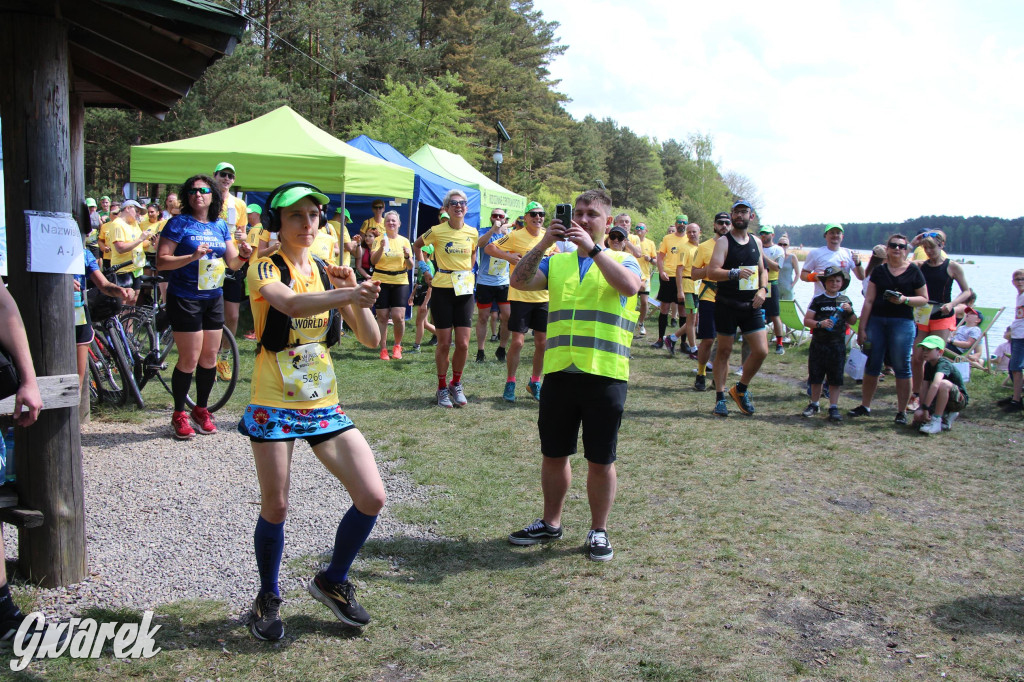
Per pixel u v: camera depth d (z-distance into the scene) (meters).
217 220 5.72
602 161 82.12
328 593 3.08
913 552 4.09
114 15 3.68
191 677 2.74
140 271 9.85
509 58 51.56
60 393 3.19
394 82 38.53
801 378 9.52
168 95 5.58
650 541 4.13
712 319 8.32
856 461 5.83
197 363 5.75
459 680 2.77
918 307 7.48
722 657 2.97
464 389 7.95
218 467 5.07
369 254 10.14
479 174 17.91
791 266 12.44
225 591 3.39
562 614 3.29
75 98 5.46
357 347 10.50
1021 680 2.86
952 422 7.02
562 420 3.89
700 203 82.06
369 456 3.01
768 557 3.95
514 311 7.26
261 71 32.16
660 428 6.65
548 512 4.08
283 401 2.89
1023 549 4.18
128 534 3.94
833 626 3.25
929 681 2.85
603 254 3.68
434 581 3.58
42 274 3.18
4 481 3.43
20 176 3.14
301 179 8.07
